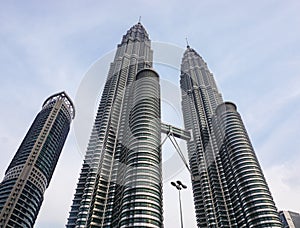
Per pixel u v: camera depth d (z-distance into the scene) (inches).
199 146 6633.9
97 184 4830.2
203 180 5846.5
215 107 7721.5
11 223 5541.3
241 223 4687.5
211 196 5511.8
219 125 6579.7
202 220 5226.4
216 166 6003.9
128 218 3686.0
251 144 5821.9
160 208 3932.1
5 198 5831.7
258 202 4488.2
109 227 4116.6
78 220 4350.4
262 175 5009.8
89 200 4672.7
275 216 4276.6
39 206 6589.6
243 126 6254.9
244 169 5098.4
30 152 6939.0
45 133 7568.9
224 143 6087.6
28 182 6328.7
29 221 5974.4
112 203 4483.3
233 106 6988.2
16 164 6692.9
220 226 4889.3
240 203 4827.8
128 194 4015.8
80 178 5280.5
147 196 3912.4
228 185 5442.9
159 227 3646.7
